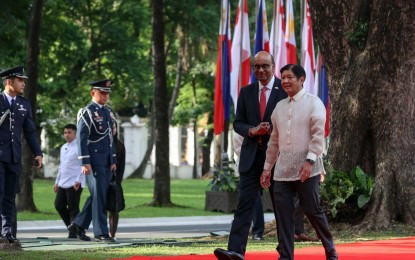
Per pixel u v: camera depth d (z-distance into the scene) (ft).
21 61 212.23
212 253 87.56
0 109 92.94
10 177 93.76
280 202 74.90
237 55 189.37
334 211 118.11
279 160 75.00
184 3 262.47
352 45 122.31
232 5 268.21
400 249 88.58
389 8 118.62
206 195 215.31
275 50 188.34
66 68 328.70
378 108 120.16
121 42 323.37
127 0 327.67
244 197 78.54
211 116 425.69
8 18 204.95
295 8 243.81
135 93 369.71
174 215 199.62
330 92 124.67
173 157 501.97
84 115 114.62
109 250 92.58
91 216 118.93
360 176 119.03
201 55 333.42
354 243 96.53
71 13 321.32
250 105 79.97
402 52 118.93
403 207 117.91
